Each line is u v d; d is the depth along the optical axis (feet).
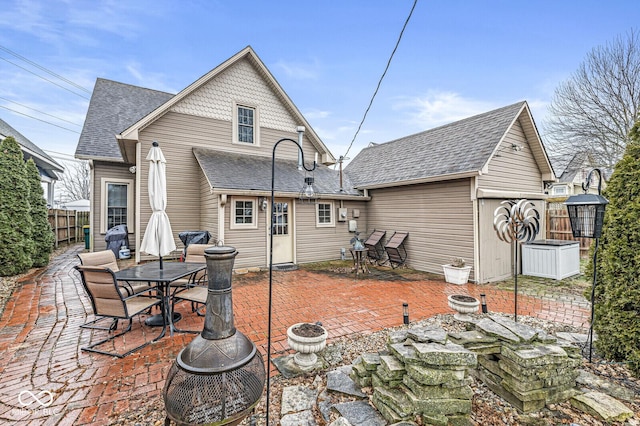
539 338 8.09
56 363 9.92
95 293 11.43
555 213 30.94
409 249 27.22
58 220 37.91
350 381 8.65
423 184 25.90
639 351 8.84
